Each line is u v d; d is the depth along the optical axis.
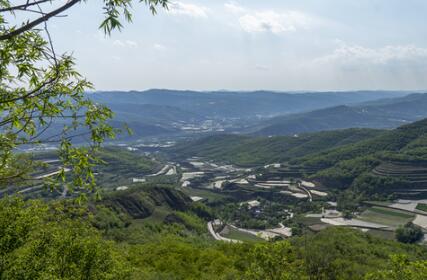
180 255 69.25
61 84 10.59
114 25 10.02
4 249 20.61
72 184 11.29
